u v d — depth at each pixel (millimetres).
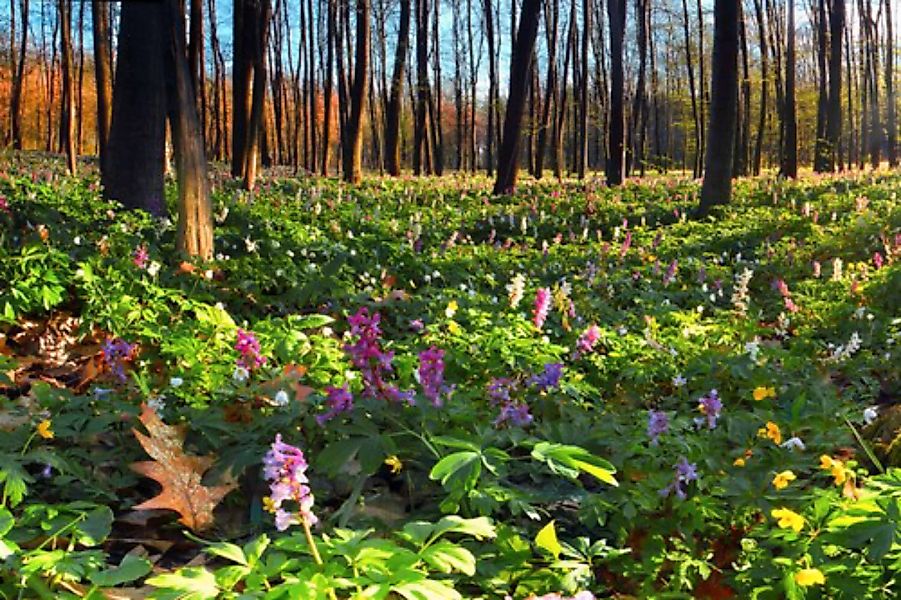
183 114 9578
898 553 2766
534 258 13086
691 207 19781
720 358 6246
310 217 15328
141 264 7965
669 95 58562
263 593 2387
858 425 5180
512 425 4367
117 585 3090
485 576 3129
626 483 3789
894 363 6938
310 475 4000
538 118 49656
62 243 9164
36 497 3742
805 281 10750
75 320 7215
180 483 3635
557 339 7867
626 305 10430
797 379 6082
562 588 3072
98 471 3941
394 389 4121
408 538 2684
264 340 5789
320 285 8984
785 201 19875
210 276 8531
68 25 24469
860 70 48625
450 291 9102
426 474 4016
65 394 4488
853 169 45719
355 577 2484
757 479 3865
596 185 25375
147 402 4348
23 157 33344
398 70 31484
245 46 24281
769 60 43875
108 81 23875
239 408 4398
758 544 3346
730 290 11086
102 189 13047
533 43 23000
